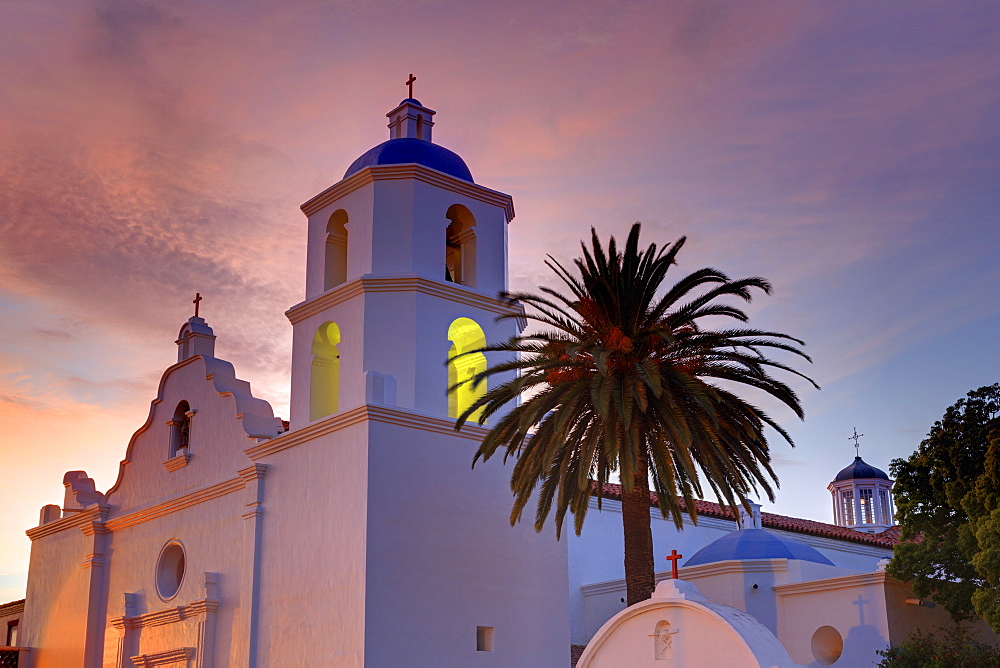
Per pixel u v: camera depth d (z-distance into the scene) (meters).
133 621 28.81
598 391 21.02
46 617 32.72
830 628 27.22
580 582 32.94
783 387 22.64
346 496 23.11
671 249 23.00
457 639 23.00
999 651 24.95
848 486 50.38
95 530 31.28
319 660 22.58
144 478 30.80
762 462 23.14
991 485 24.56
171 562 28.94
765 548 30.20
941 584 25.78
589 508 33.97
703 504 37.94
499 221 27.41
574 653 30.52
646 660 19.70
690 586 19.73
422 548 23.08
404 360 24.61
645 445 22.36
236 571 25.80
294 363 26.58
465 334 26.77
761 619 28.20
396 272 25.22
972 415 26.28
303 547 23.89
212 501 27.50
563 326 23.20
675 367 22.38
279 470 25.30
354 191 26.45
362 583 22.05
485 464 24.81
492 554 24.27
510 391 22.95
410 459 23.50
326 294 25.89
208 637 25.67
